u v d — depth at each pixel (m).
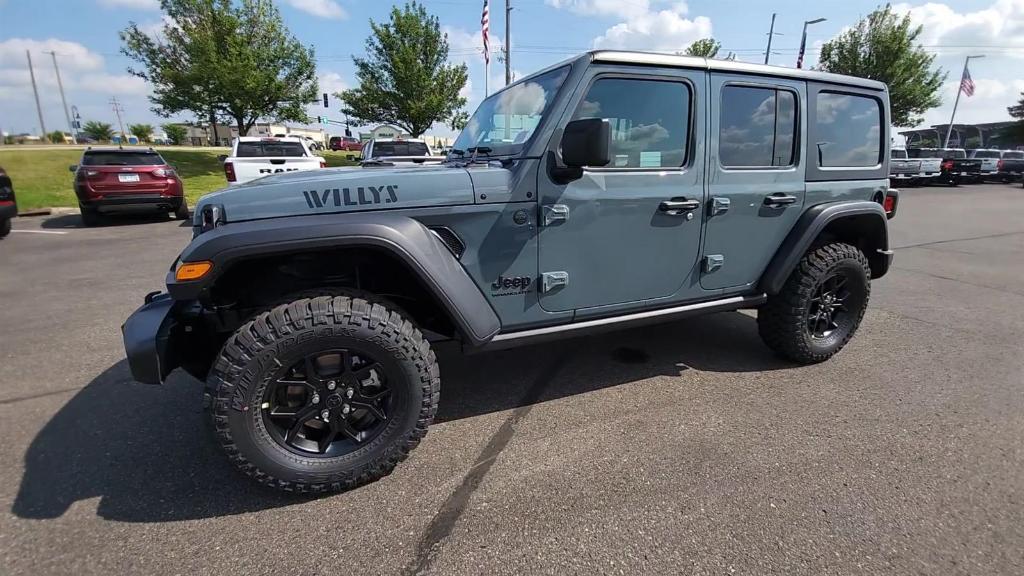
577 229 2.55
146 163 10.09
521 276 2.50
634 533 1.95
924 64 25.67
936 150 23.50
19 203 12.20
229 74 19.48
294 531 1.99
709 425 2.74
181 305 2.27
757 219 3.06
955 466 2.37
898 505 2.10
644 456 2.46
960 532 1.95
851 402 2.99
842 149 3.36
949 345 3.91
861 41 26.03
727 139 2.89
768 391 3.14
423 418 2.28
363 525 2.02
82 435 2.67
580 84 2.46
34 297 5.14
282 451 2.12
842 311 3.59
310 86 22.70
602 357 3.70
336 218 2.10
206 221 2.09
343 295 2.17
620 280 2.74
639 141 2.66
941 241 8.80
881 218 3.52
